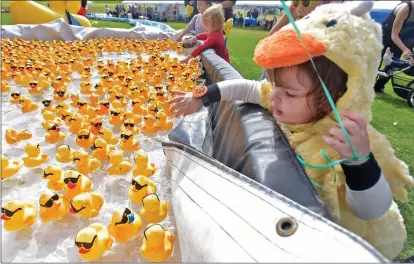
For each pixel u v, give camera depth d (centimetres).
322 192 108
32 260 127
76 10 859
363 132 88
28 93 310
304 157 114
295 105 107
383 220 108
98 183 175
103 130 211
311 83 100
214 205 102
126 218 131
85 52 472
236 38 771
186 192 126
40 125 243
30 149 184
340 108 105
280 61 97
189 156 145
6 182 172
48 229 142
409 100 357
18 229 137
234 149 138
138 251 133
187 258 107
